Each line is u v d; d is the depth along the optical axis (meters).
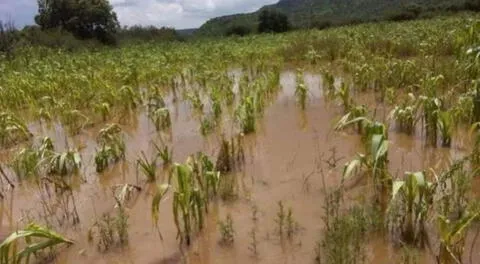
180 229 3.91
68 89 10.76
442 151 5.14
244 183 4.79
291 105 7.96
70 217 4.37
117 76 12.01
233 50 16.78
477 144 4.45
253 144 6.03
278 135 6.32
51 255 3.73
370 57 11.14
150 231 4.00
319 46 14.51
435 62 9.20
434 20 22.09
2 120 7.26
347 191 4.33
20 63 16.23
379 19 32.56
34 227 3.24
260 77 10.43
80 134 7.41
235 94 9.50
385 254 3.31
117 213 4.38
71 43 24.73
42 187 5.19
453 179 3.98
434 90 6.62
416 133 5.77
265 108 7.90
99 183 5.20
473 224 3.49
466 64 7.18
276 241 3.65
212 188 4.50
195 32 42.94
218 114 7.44
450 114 5.18
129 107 8.75
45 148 5.63
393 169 4.75
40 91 10.60
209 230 3.91
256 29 37.69
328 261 3.18
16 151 6.67
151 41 27.27
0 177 5.62
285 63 13.83
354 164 4.16
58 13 32.50
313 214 4.01
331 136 6.01
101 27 32.78
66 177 5.41
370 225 3.54
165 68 12.89
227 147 5.12
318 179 4.70
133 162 5.80
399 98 7.61
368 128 4.58
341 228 3.43
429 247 3.31
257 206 4.25
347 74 10.64
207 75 11.26
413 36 13.52
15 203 4.89
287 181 4.75
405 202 3.54
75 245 3.86
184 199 3.65
